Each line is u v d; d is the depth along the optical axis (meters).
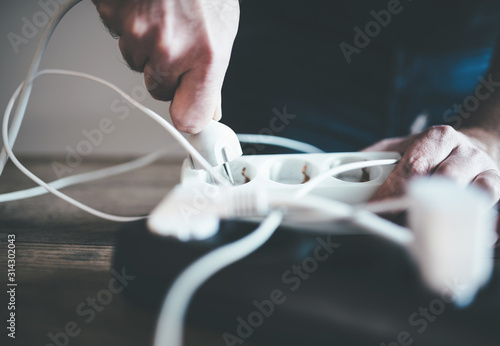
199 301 0.19
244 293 0.19
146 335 0.19
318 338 0.17
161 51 0.26
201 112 0.29
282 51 0.57
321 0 0.54
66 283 0.23
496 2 0.51
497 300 0.17
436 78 0.56
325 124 0.59
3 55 0.71
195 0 0.25
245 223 0.24
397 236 0.20
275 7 0.55
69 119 0.74
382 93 0.57
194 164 0.30
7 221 0.35
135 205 0.40
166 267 0.21
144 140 0.77
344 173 0.33
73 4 0.28
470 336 0.16
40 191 0.43
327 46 0.56
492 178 0.26
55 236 0.31
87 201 0.42
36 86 0.71
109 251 0.28
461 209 0.17
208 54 0.26
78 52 0.70
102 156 0.64
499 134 0.40
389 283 0.18
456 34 0.53
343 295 0.18
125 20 0.26
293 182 0.34
